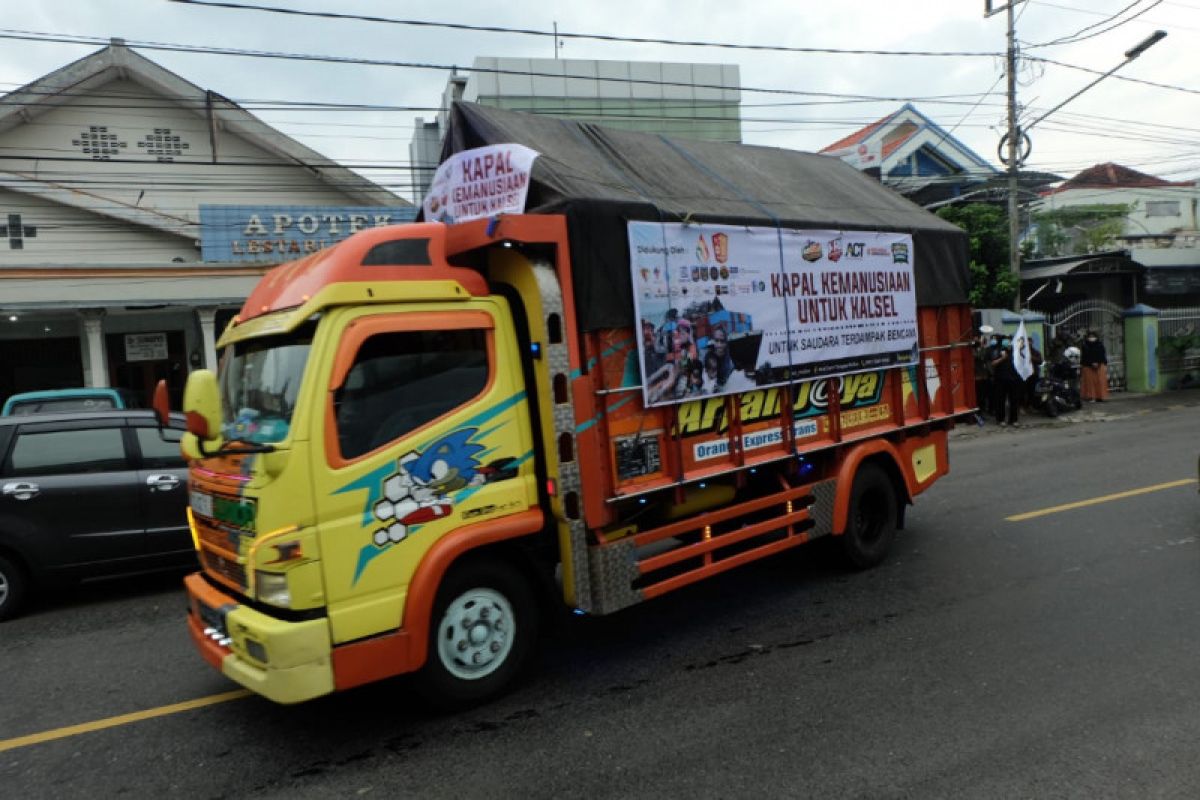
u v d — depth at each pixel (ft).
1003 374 51.31
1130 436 43.39
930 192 85.05
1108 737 12.05
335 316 12.67
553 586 14.80
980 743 12.06
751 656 15.97
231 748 13.30
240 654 12.76
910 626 17.16
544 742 12.82
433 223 14.53
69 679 16.85
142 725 14.38
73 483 21.63
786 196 19.84
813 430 19.21
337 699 15.01
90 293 56.03
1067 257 73.87
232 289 59.41
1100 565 20.61
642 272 15.33
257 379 13.60
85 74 60.59
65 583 21.71
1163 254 72.95
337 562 12.30
